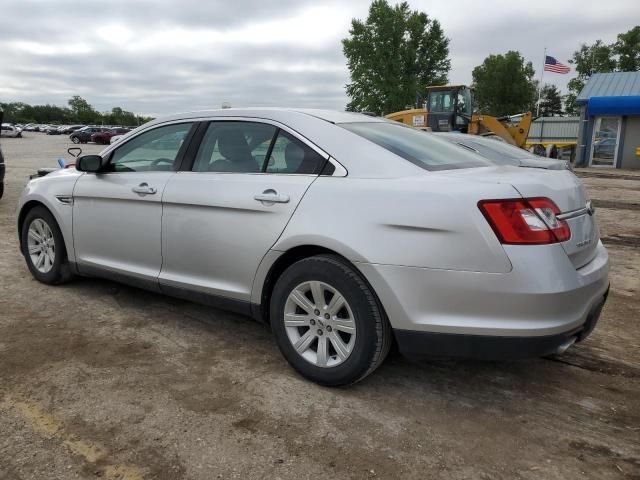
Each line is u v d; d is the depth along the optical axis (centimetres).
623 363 369
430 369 357
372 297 301
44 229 502
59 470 248
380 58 5306
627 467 258
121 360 359
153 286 409
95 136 4944
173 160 402
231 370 349
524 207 274
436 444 274
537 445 274
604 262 319
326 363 322
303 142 340
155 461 256
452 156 352
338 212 307
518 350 273
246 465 254
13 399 307
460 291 277
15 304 458
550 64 3084
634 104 2238
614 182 1716
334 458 261
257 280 345
